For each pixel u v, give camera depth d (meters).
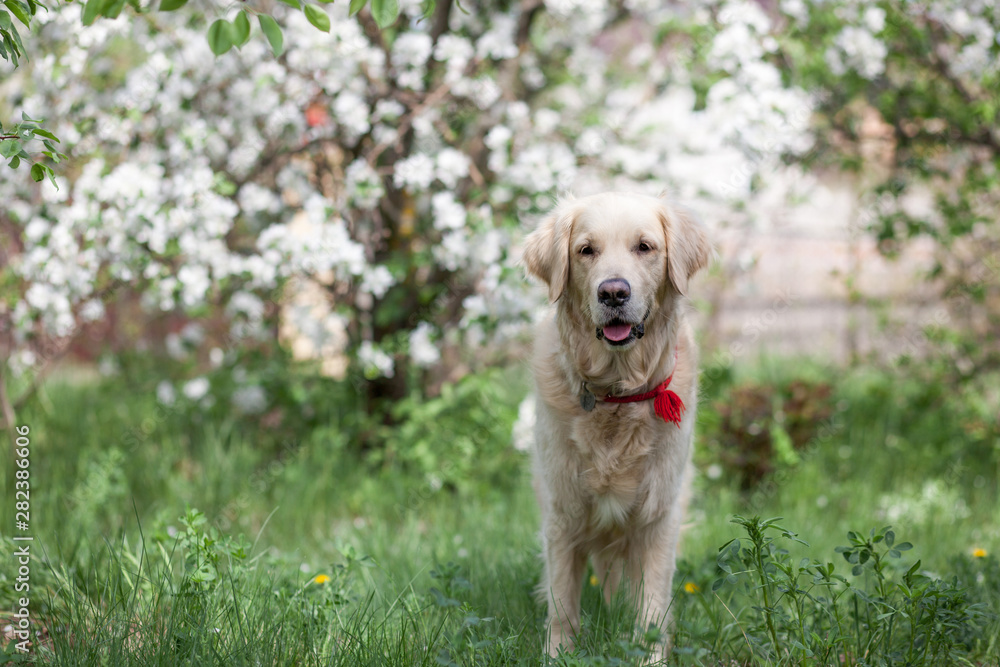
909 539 4.38
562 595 3.08
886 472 5.64
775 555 2.69
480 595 3.39
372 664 2.61
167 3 2.28
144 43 4.68
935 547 4.31
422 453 5.13
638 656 2.65
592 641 2.89
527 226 5.09
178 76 4.64
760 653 2.89
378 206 5.29
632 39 6.51
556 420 3.09
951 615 2.71
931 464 5.67
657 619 2.93
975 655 2.97
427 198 5.37
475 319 4.70
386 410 5.68
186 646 2.65
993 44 4.98
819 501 4.99
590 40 6.14
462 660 2.68
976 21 5.00
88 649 2.64
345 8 4.68
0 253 5.42
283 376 5.72
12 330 5.25
